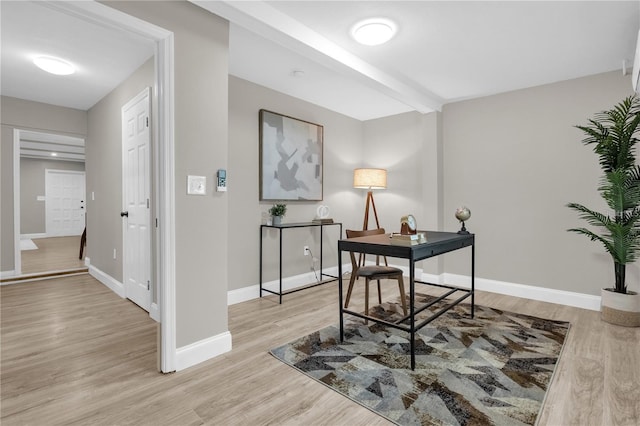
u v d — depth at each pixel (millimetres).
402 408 1698
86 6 1653
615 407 1691
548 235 3588
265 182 3770
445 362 2184
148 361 2205
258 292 3730
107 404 1734
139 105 3164
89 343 2484
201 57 2160
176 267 2062
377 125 5090
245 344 2471
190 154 2113
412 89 3742
